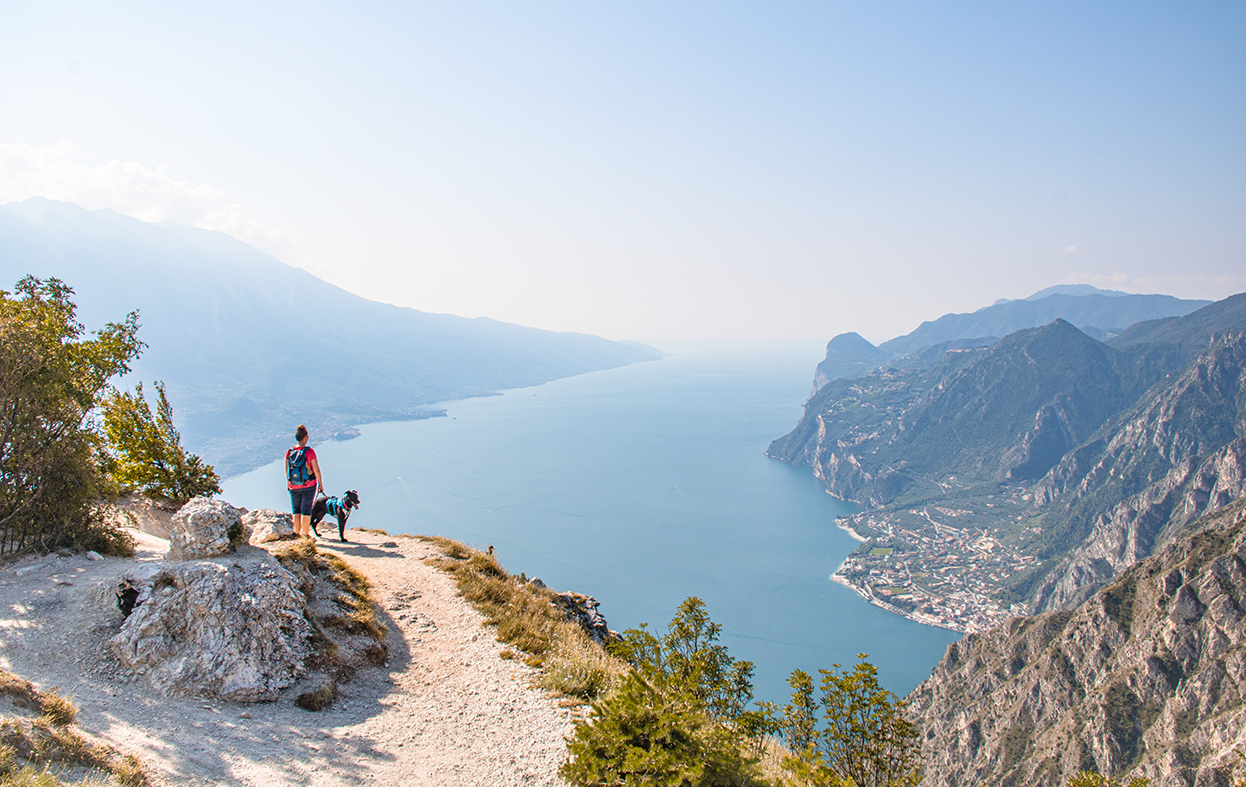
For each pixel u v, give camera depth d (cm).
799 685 1275
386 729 1073
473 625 1606
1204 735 9038
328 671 1209
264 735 962
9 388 1454
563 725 1146
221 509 1345
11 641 995
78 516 1488
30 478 1431
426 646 1459
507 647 1496
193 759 836
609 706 982
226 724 963
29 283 2131
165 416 2483
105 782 689
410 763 966
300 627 1243
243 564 1259
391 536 2489
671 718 918
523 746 1060
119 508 1752
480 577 2008
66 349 1873
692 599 1441
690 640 1412
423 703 1195
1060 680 12131
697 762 880
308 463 1906
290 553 1542
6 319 1570
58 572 1284
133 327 2462
